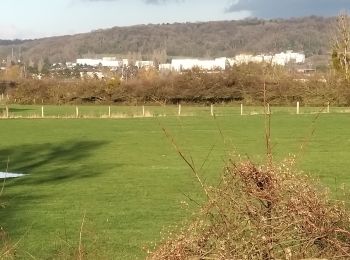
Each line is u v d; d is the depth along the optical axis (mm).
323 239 4625
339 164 21797
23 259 10211
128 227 12914
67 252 9586
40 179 20500
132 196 16859
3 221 13672
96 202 16078
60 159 26234
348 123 38750
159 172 21469
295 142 28797
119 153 27750
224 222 4957
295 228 4680
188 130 36781
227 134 34125
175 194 16875
